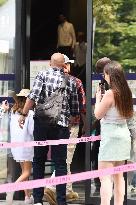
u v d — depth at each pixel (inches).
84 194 609.0
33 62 623.5
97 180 573.6
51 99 528.4
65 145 535.2
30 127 548.7
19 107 552.1
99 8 584.1
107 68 472.7
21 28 608.4
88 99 573.9
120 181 487.5
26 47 615.2
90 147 572.4
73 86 541.3
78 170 681.0
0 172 601.3
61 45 773.9
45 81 531.2
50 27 816.9
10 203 558.6
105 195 479.8
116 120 468.8
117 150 468.1
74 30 818.8
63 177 428.1
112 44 582.9
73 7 856.3
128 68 581.9
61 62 538.3
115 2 582.9
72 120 561.0
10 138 570.9
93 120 573.0
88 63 577.9
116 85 466.6
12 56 610.2
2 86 609.6
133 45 581.3
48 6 824.3
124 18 581.9
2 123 596.7
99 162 474.3
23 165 553.9
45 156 538.3
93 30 583.5
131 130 482.9
